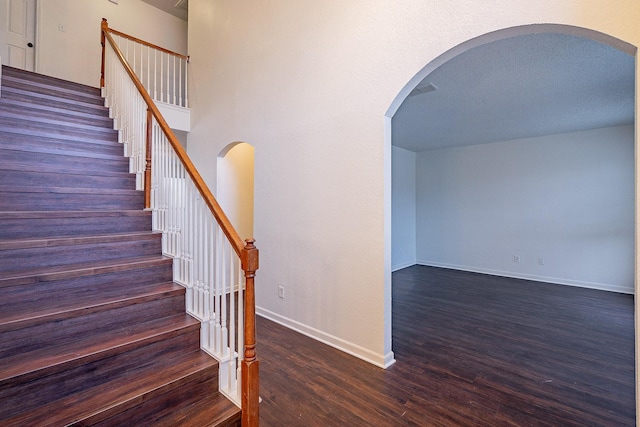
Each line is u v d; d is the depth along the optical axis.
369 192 2.56
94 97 4.00
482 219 6.14
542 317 3.60
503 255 5.88
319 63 2.91
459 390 2.16
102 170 3.02
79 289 1.93
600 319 3.54
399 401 2.04
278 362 2.54
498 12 1.88
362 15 2.59
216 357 1.90
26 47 4.77
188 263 2.23
